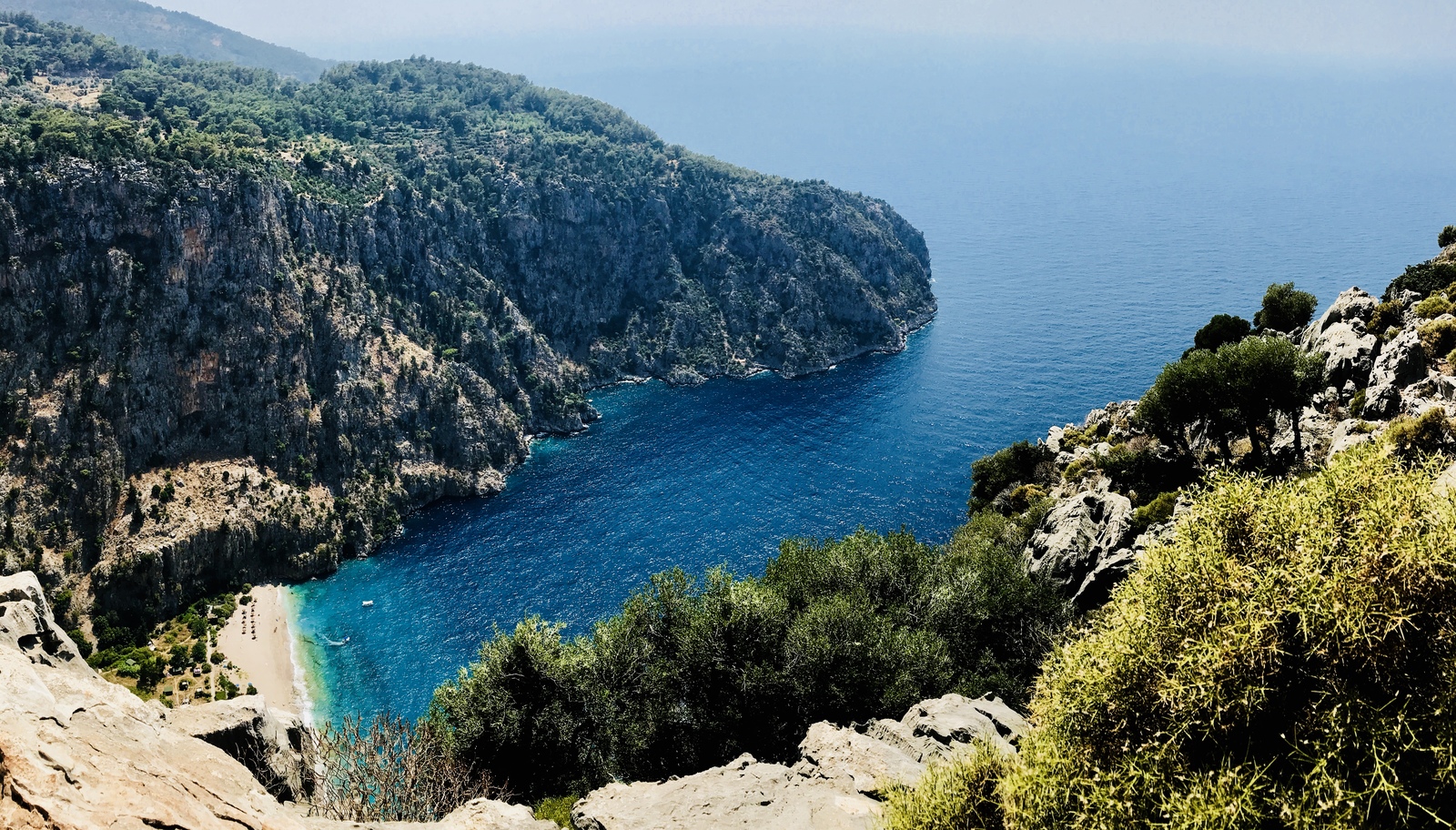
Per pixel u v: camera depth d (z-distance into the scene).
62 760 16.19
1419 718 15.29
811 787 28.88
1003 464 115.06
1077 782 18.47
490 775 42.50
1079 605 54.97
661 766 47.59
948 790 22.70
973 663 53.97
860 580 60.12
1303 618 15.99
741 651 49.44
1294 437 67.25
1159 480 75.50
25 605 28.42
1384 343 70.31
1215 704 17.16
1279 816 15.84
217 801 17.28
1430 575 15.51
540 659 49.84
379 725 33.47
